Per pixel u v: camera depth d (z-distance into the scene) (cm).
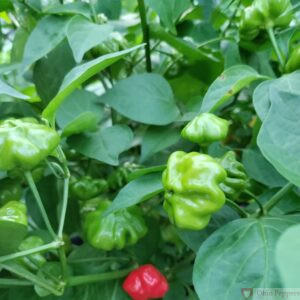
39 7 30
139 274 24
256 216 23
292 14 27
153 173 22
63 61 29
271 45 29
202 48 32
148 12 35
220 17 34
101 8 32
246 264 19
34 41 26
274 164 17
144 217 27
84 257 27
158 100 26
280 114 19
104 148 25
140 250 27
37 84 29
